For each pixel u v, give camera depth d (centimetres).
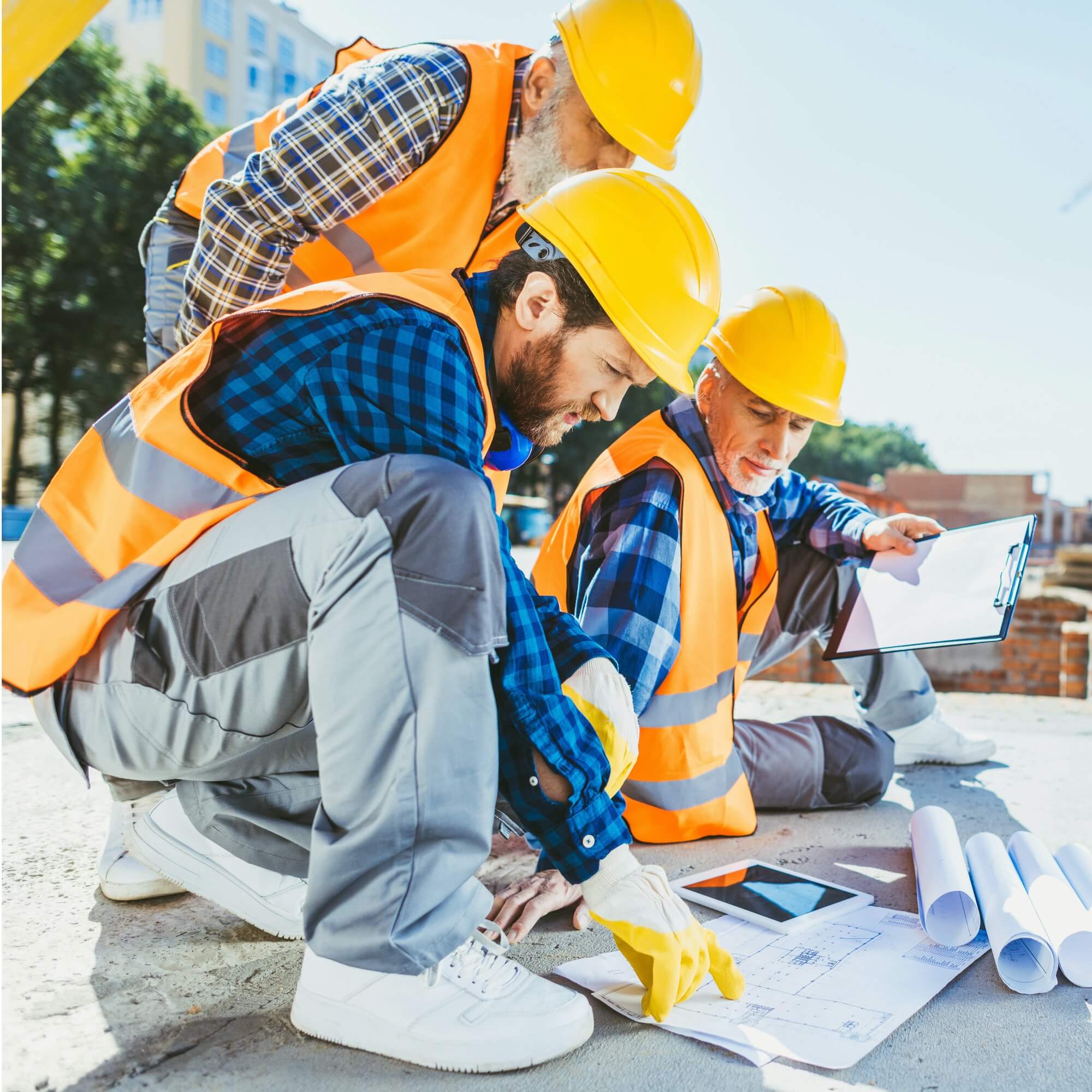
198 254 170
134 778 127
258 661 109
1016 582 182
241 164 188
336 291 116
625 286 121
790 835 187
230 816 127
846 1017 113
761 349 171
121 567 115
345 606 101
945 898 148
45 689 118
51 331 1536
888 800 211
